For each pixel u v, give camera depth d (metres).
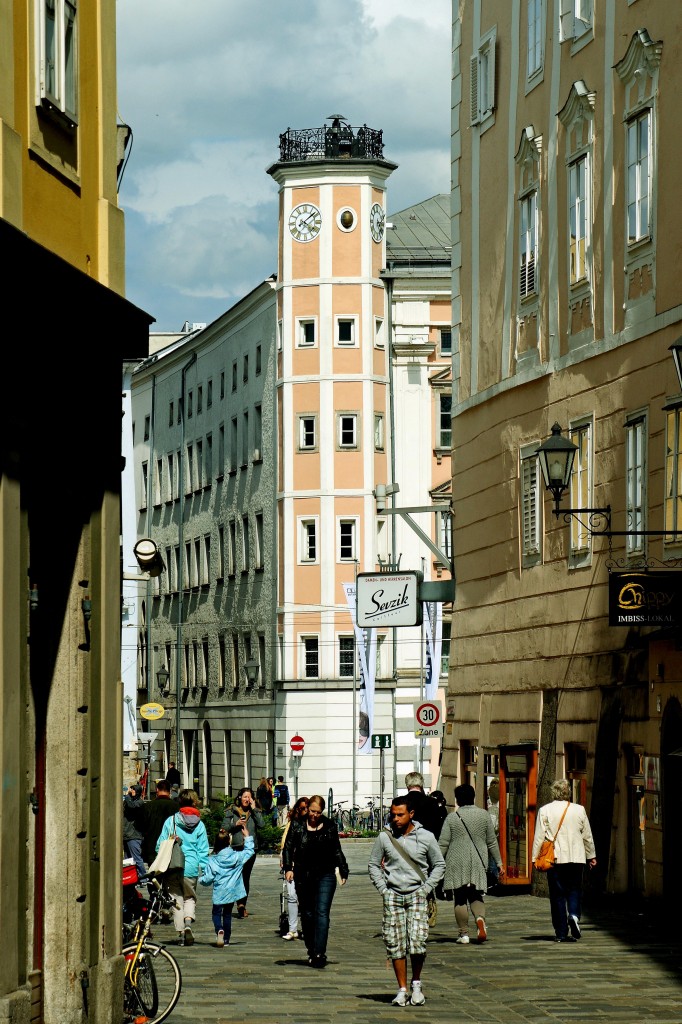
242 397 108.19
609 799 36.78
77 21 20.05
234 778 108.25
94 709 19.86
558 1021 20.58
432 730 48.50
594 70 40.22
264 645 103.12
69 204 19.61
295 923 31.61
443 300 100.00
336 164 98.69
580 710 39.47
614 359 38.44
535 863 29.28
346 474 98.19
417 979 22.33
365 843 74.88
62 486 19.12
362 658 85.25
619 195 38.44
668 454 34.53
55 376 18.72
